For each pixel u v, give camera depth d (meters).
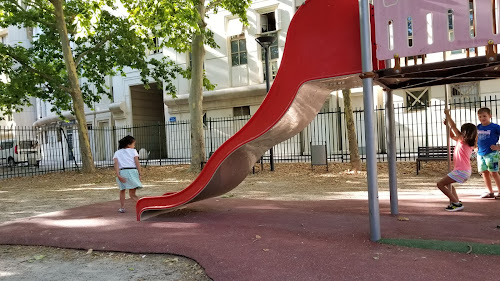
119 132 26.77
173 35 14.88
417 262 3.76
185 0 13.43
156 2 14.02
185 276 4.00
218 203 7.93
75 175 16.97
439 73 5.18
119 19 17.92
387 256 3.98
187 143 23.64
